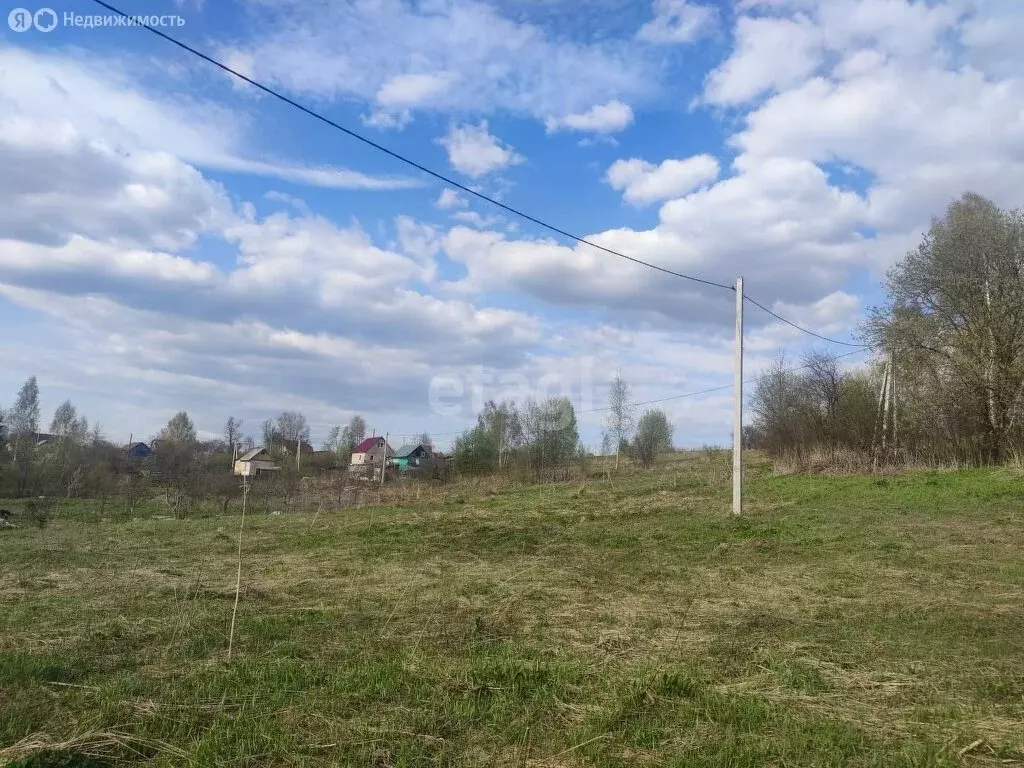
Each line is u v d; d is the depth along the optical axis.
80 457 39.03
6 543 14.95
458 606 7.37
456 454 37.97
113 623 6.72
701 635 6.03
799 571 9.12
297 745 3.69
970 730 3.79
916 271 23.95
